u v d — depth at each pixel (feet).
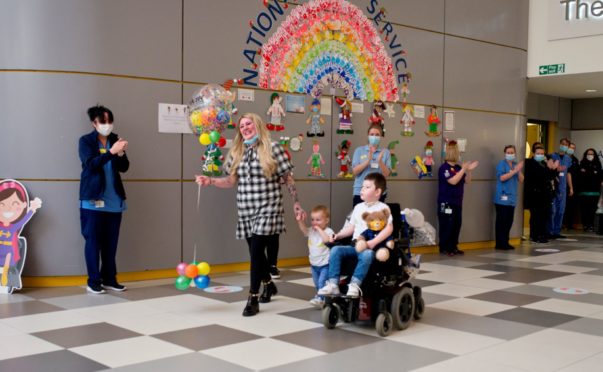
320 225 16.79
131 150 21.48
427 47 30.07
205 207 23.17
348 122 27.02
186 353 12.93
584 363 12.48
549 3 34.58
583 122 45.65
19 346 13.37
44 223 20.27
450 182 29.32
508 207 32.24
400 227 15.99
